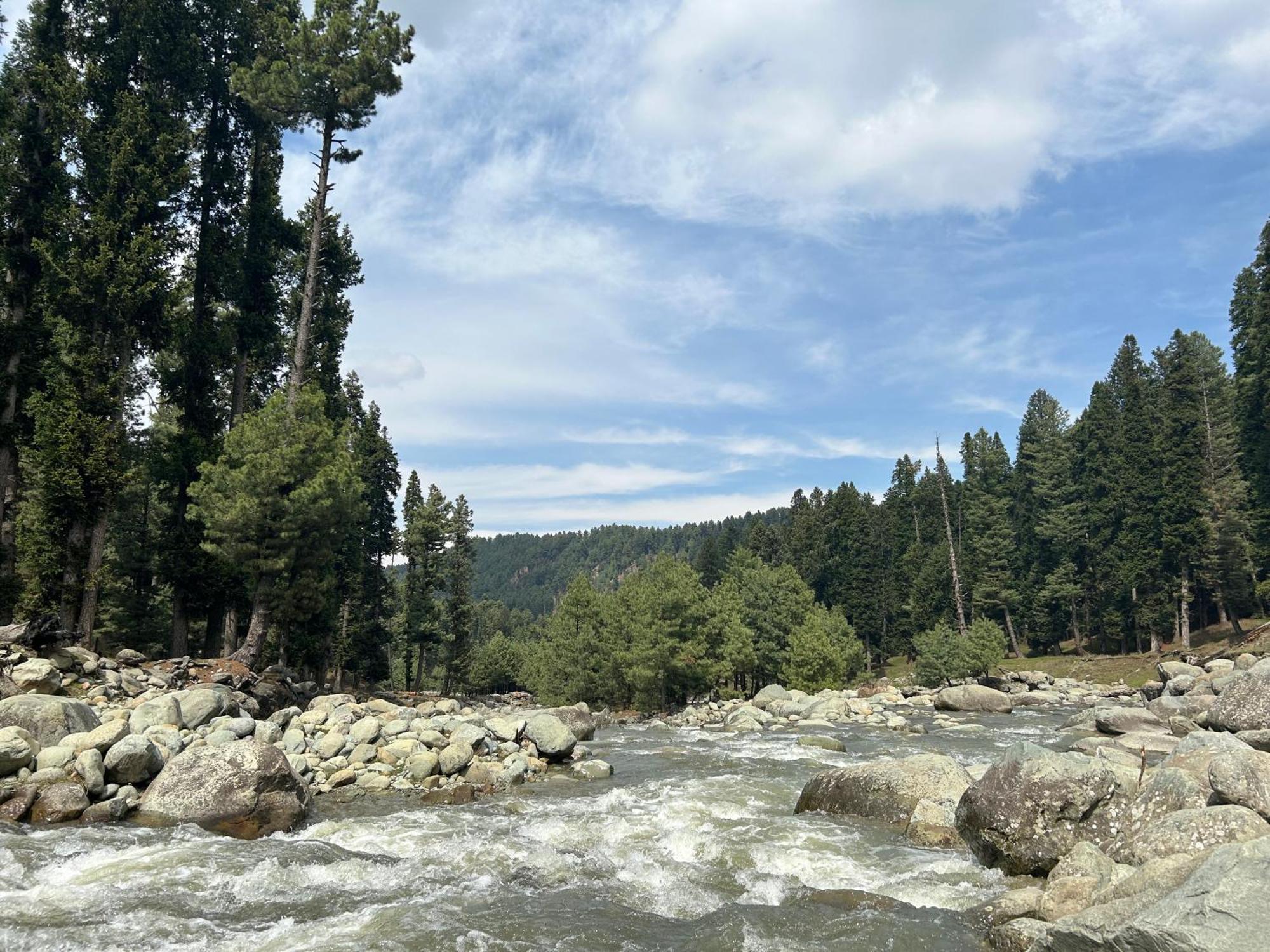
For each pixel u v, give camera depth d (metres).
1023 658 77.81
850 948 7.65
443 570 72.62
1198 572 59.62
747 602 68.19
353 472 27.41
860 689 58.12
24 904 8.50
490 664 109.06
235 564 25.36
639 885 9.89
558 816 13.76
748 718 36.09
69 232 28.12
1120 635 66.88
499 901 9.07
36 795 12.03
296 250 39.09
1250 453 63.75
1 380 27.95
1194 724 19.95
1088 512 76.88
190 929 7.99
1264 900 5.85
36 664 17.94
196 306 33.38
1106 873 8.16
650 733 32.41
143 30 31.11
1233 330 69.69
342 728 18.77
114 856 10.28
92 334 27.84
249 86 31.83
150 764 13.24
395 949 7.44
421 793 15.62
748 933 8.00
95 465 25.66
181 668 22.73
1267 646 47.19
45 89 28.00
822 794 14.38
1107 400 78.38
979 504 84.44
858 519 97.06
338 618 47.94
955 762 14.48
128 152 28.50
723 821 13.48
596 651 64.12
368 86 32.06
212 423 33.81
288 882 9.60
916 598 87.06
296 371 31.08
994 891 9.48
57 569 25.20
